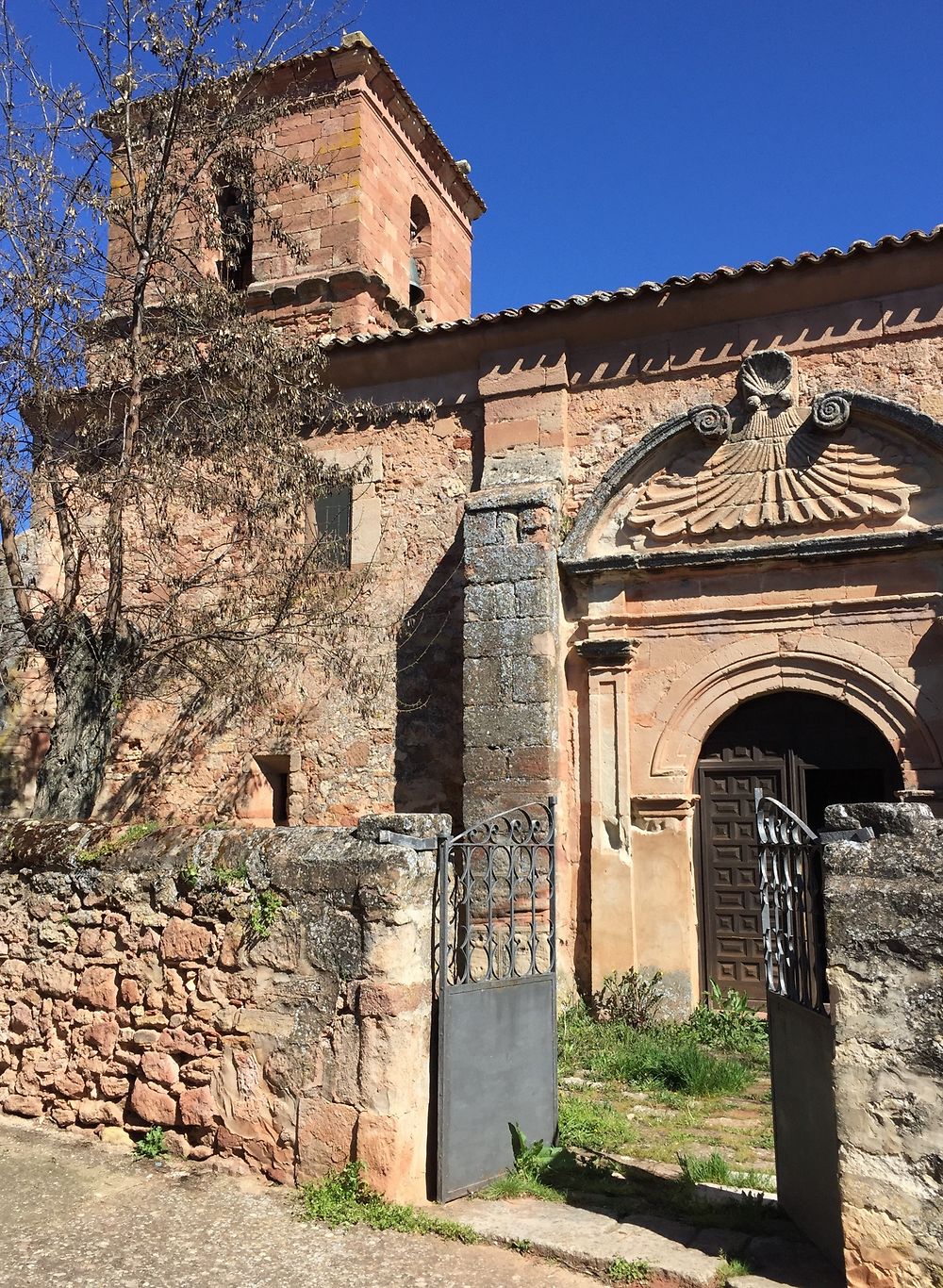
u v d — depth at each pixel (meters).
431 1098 4.90
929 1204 3.58
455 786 9.91
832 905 3.88
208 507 9.54
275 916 5.11
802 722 9.07
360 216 12.66
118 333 9.67
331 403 10.42
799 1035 4.39
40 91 9.16
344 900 4.93
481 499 9.70
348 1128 4.74
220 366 9.49
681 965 8.78
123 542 9.05
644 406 9.80
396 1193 4.61
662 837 9.03
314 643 9.91
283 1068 4.96
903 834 3.88
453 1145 4.86
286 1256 4.23
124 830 5.92
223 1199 4.74
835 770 8.95
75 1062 5.68
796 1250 4.15
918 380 8.91
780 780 9.05
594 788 9.27
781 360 9.23
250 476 9.29
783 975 4.61
